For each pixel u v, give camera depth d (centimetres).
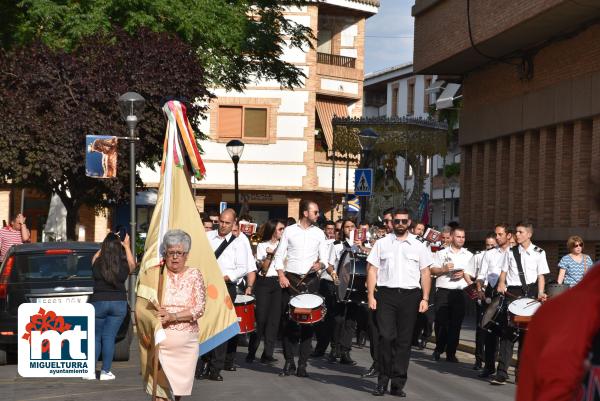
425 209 3731
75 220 3064
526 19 2450
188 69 2978
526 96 2883
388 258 1420
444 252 1948
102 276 1487
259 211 5853
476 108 3316
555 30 2580
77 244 1728
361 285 1669
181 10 3045
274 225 1861
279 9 3453
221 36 3138
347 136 4794
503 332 1581
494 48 2862
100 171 2336
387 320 1412
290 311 1551
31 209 5091
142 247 3388
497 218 3147
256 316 1773
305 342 1602
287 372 1611
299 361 1606
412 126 4816
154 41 2952
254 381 1531
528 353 342
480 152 3359
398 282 1412
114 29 2981
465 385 1559
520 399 341
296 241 1686
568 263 1703
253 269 1612
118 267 1487
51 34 3027
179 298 976
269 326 1758
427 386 1532
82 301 1667
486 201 3259
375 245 1437
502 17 2609
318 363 1828
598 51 2452
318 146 5884
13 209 5059
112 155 2338
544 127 2781
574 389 332
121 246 1502
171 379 965
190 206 1225
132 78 2914
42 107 2905
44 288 1666
